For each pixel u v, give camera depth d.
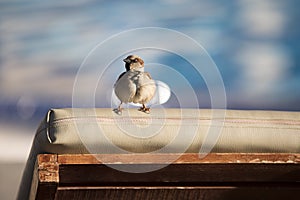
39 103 14.98
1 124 14.38
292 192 3.65
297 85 15.69
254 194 3.63
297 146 3.51
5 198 9.93
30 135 14.09
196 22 16.91
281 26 16.67
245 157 3.47
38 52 16.09
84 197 3.51
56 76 15.55
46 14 16.53
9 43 16.16
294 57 16.22
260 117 3.54
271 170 3.53
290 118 3.55
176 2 16.98
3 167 11.45
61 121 3.36
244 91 15.60
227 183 3.56
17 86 15.21
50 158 3.35
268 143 3.50
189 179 3.53
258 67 16.06
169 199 3.58
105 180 3.47
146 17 16.94
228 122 3.48
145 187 3.51
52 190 3.37
